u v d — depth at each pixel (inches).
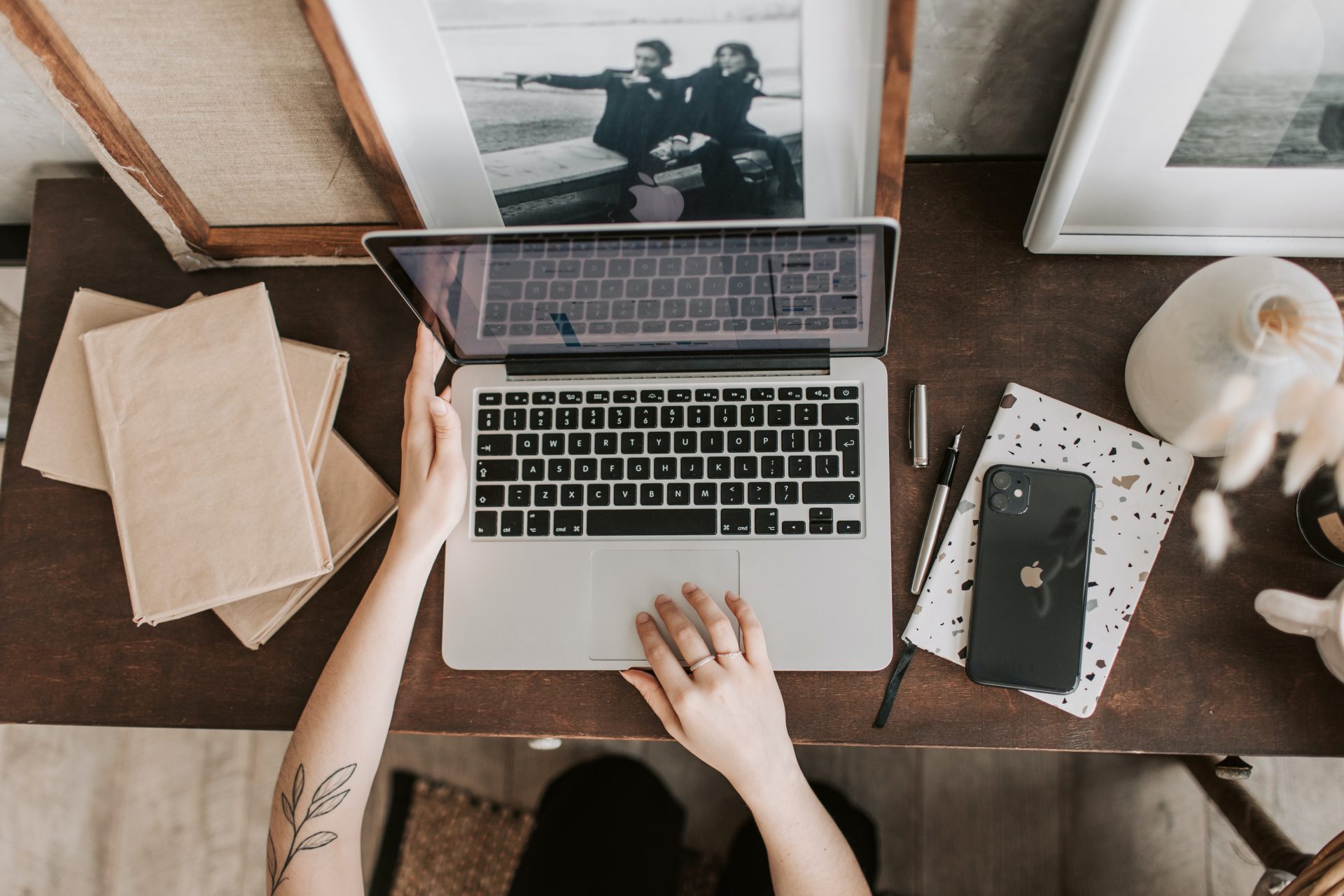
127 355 26.2
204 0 20.1
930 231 27.9
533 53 20.6
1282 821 46.1
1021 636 25.1
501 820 48.8
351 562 27.2
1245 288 20.8
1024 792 46.8
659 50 20.3
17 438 28.5
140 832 51.9
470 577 26.2
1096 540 25.7
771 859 25.7
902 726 25.4
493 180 24.5
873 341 25.7
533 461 26.5
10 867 51.9
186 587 24.9
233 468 25.5
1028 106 25.9
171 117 23.4
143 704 26.6
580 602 26.0
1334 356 20.1
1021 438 26.4
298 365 27.1
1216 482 25.8
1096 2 21.6
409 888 48.4
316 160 25.0
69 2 20.3
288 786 24.7
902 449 26.8
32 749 52.4
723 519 26.0
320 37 19.8
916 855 47.1
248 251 28.3
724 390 26.4
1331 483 23.7
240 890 51.4
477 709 26.2
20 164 30.2
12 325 39.0
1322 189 23.5
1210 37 19.7
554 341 26.0
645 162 23.5
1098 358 26.8
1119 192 24.5
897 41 18.5
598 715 26.0
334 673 24.8
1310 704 24.5
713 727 24.0
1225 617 25.1
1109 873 46.1
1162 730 24.8
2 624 27.2
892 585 26.1
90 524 27.6
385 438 28.0
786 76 20.6
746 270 22.2
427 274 22.5
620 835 41.3
